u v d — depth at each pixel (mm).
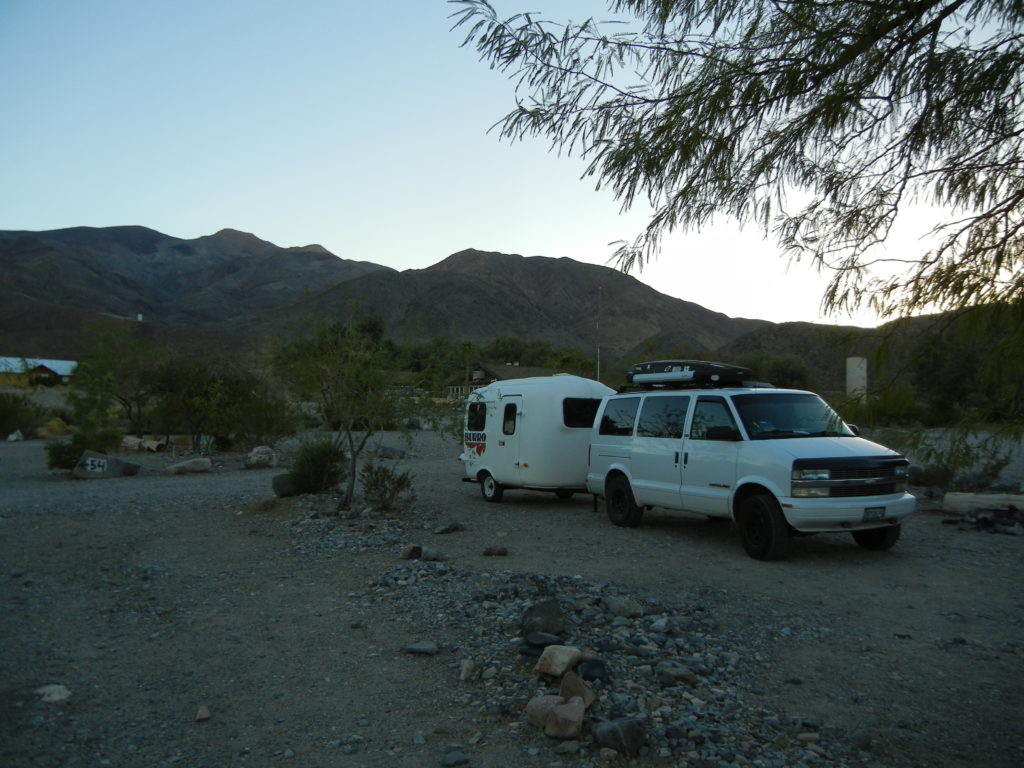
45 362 68875
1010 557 8750
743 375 10203
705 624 6125
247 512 12367
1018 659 5465
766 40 3877
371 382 11805
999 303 2957
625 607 6281
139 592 7484
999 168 3742
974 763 3973
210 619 6539
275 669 5328
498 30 3982
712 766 3879
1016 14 3506
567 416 13016
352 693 4883
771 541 8430
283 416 23828
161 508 13000
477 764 3938
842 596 7125
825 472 8156
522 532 10617
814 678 5113
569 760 3969
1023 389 2924
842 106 3734
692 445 9664
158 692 4941
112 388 22406
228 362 25828
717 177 3938
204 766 3943
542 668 4922
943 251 3389
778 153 3941
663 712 4473
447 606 6680
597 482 11570
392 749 4113
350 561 8781
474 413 14508
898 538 9156
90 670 5344
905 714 4555
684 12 3895
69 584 7812
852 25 3723
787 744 4129
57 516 12070
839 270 3645
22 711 4629
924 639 5902
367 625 6273
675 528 10898
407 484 12953
